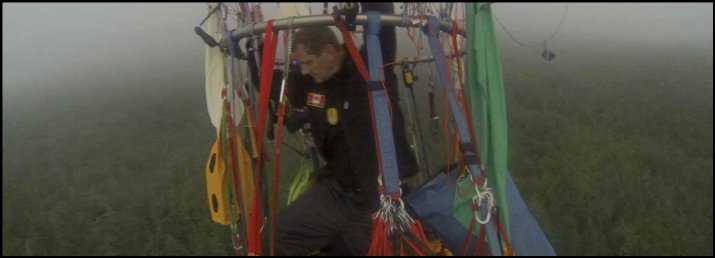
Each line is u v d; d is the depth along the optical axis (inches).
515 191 97.4
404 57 116.4
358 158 94.9
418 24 90.4
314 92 95.7
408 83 106.7
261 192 109.1
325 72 92.9
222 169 103.8
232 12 103.7
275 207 97.6
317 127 97.7
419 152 127.6
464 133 89.4
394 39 95.1
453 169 97.6
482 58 84.1
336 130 96.0
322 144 99.9
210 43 101.0
